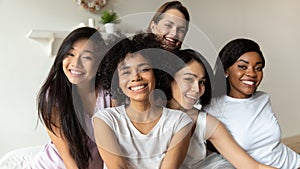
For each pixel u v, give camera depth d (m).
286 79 3.61
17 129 2.42
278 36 3.52
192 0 2.99
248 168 1.14
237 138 1.21
